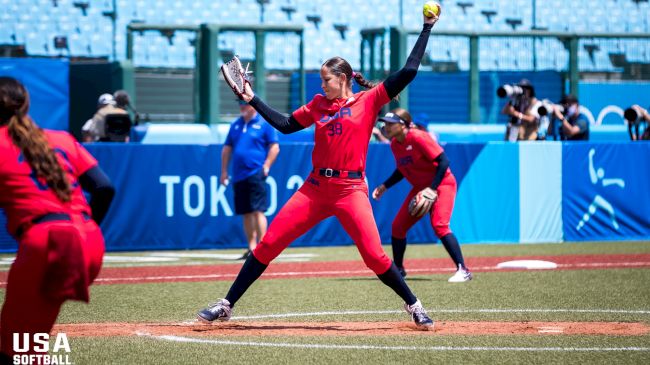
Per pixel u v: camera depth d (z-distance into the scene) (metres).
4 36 69.19
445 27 77.25
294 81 67.81
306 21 74.88
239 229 46.41
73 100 65.69
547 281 32.31
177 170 45.53
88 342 20.38
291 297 28.53
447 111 67.94
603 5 80.81
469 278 32.53
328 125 21.16
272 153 40.59
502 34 67.38
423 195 30.11
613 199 50.50
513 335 21.25
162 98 66.25
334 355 18.83
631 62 74.06
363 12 75.94
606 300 27.41
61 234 14.03
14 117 14.48
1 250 44.16
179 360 18.36
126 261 40.62
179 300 28.05
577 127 53.69
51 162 14.38
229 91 66.25
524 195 49.38
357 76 21.78
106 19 71.00
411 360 18.31
